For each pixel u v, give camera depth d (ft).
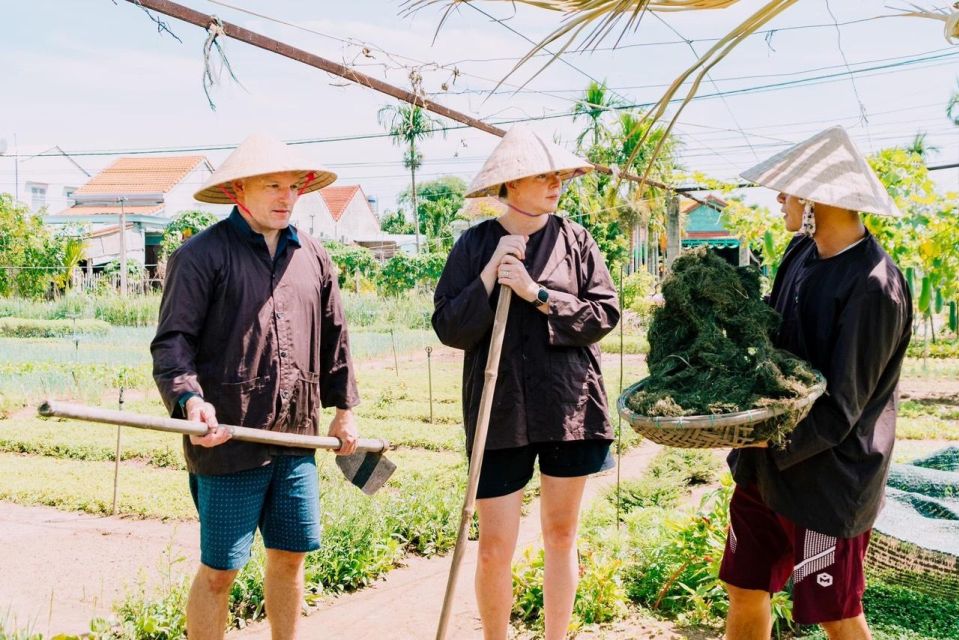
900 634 12.11
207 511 10.28
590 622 13.46
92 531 20.68
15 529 20.80
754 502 10.09
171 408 9.65
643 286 72.95
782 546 10.10
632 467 27.53
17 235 100.78
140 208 145.59
